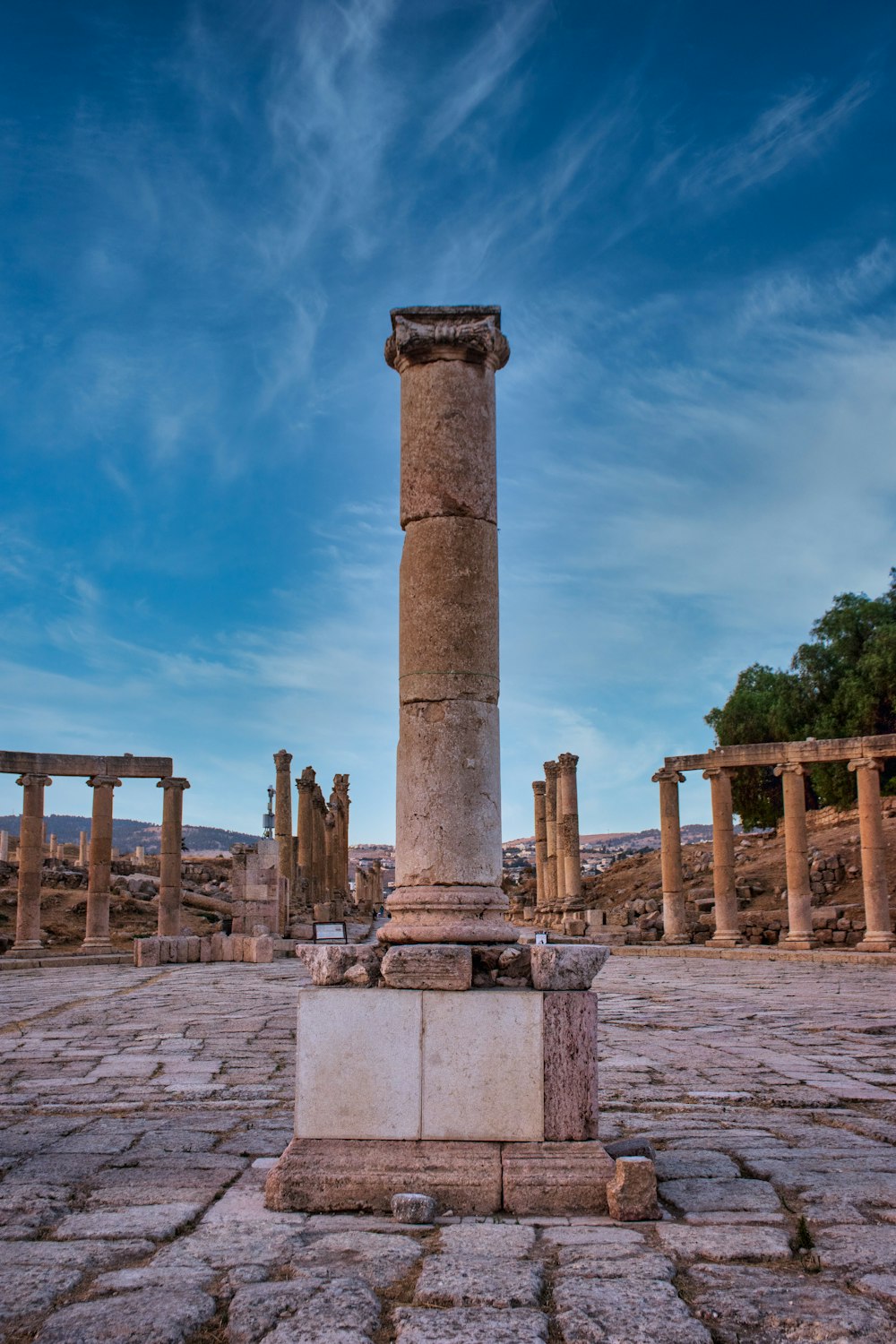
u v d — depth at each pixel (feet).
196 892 186.70
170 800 123.75
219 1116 33.68
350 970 26.13
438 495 29.63
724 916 120.37
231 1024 56.03
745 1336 16.79
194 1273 19.44
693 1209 23.43
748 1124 32.55
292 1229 22.16
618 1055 46.03
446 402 30.09
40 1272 19.42
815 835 157.79
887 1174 26.30
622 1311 17.43
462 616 29.09
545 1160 24.22
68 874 172.24
